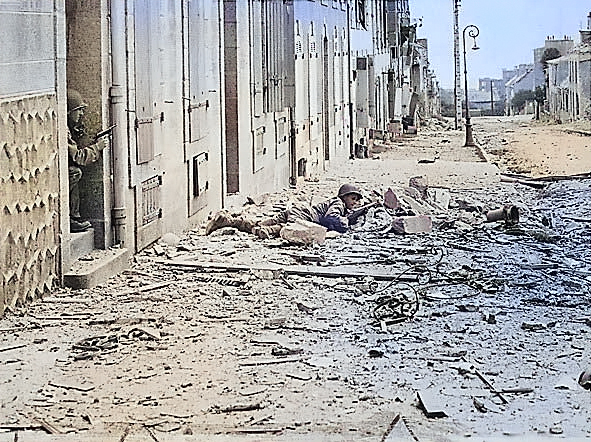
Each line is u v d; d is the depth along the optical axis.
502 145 44.94
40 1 10.74
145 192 13.98
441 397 7.48
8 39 9.89
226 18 19.08
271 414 7.14
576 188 24.44
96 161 12.68
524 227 17.30
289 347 8.96
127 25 13.16
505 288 11.95
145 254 13.77
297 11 25.97
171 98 15.26
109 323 9.88
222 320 10.09
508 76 122.88
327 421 6.98
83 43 12.45
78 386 7.81
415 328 9.77
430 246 15.15
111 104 12.80
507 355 8.75
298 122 26.02
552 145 43.69
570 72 68.06
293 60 25.34
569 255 14.62
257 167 21.00
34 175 10.60
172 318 10.15
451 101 102.69
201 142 17.00
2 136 9.77
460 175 28.23
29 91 10.47
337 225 16.52
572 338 9.39
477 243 15.60
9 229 10.01
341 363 8.47
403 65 62.91
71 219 12.68
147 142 13.99
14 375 8.11
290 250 14.52
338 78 34.41
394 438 6.62
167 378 8.05
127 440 6.60
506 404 7.35
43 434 6.73
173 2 15.30
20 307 10.35
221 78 18.38
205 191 17.25
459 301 11.13
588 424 6.90
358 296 11.40
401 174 28.83
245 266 13.00
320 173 29.19
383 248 14.82
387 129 51.84
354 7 39.59
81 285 11.47
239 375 8.12
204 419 7.03
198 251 14.23
